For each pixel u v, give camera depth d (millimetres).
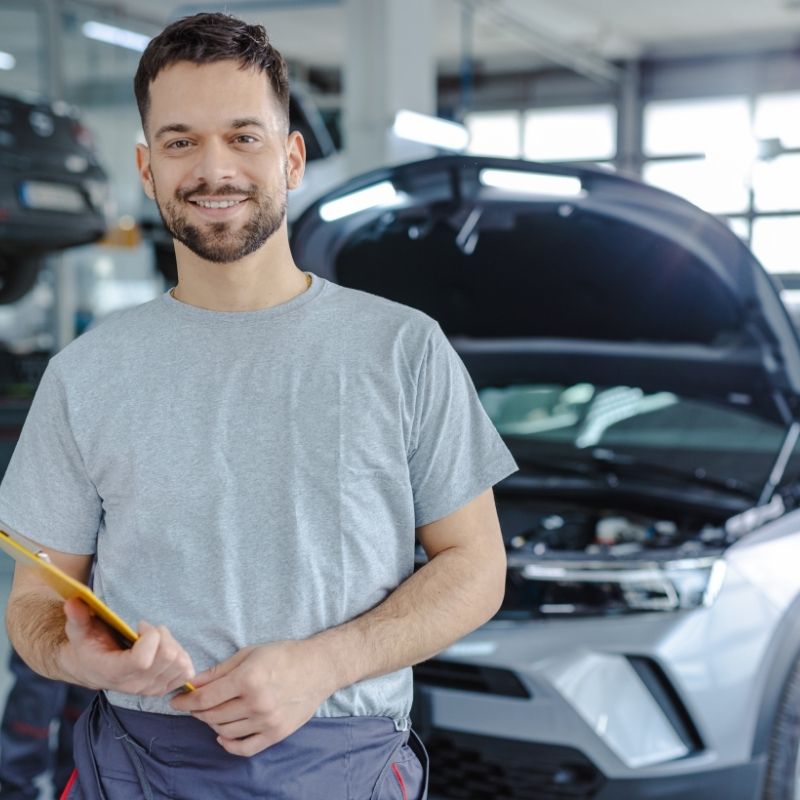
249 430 1104
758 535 2430
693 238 2373
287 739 1108
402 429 1135
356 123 6590
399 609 1123
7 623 1181
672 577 2229
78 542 1178
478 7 9977
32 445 1159
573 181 2254
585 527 2744
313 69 13266
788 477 2900
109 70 9453
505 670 2186
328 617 1112
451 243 2572
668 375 3008
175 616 1097
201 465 1098
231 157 1086
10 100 5332
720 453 3182
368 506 1122
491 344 3104
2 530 952
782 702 2281
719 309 2635
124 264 9180
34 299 8344
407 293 2838
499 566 1200
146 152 1178
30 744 2268
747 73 12195
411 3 6676
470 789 2270
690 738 2197
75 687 2273
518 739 2184
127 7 9414
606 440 3334
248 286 1136
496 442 1201
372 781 1140
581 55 11508
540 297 2830
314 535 1104
